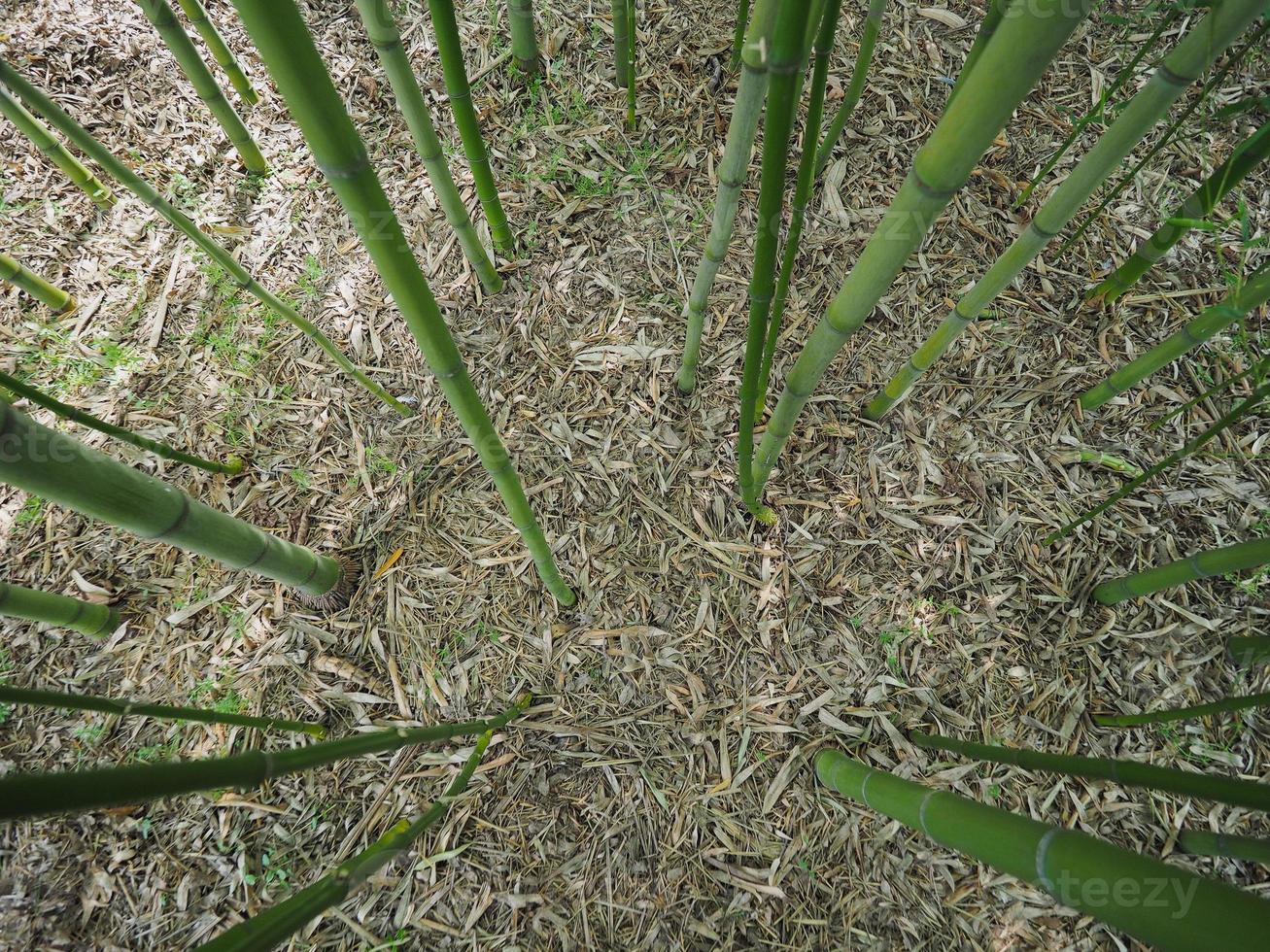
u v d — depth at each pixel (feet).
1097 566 4.80
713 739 4.59
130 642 4.78
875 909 4.27
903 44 5.92
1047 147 5.63
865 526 4.96
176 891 4.34
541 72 5.98
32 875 4.34
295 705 4.70
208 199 5.72
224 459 5.15
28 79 5.70
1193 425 5.03
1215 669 4.59
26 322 5.37
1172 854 4.29
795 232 3.24
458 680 4.74
